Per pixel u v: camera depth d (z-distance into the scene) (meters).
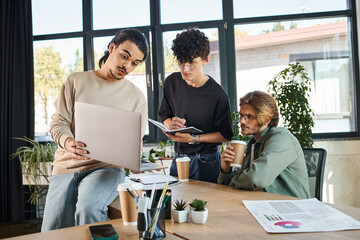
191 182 1.76
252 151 1.70
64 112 1.71
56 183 1.66
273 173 1.43
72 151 1.47
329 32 3.90
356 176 3.68
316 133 3.87
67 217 1.59
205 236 0.89
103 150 1.38
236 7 3.99
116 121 1.31
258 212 1.08
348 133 3.82
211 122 2.16
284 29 3.95
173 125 2.04
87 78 1.75
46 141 4.21
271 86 3.93
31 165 3.66
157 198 1.05
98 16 4.17
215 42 3.92
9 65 4.09
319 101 3.91
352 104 3.88
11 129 4.05
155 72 4.05
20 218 3.96
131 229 0.99
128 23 4.13
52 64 4.26
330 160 3.71
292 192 1.50
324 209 1.09
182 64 2.07
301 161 1.54
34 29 4.30
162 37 3.99
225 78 3.87
